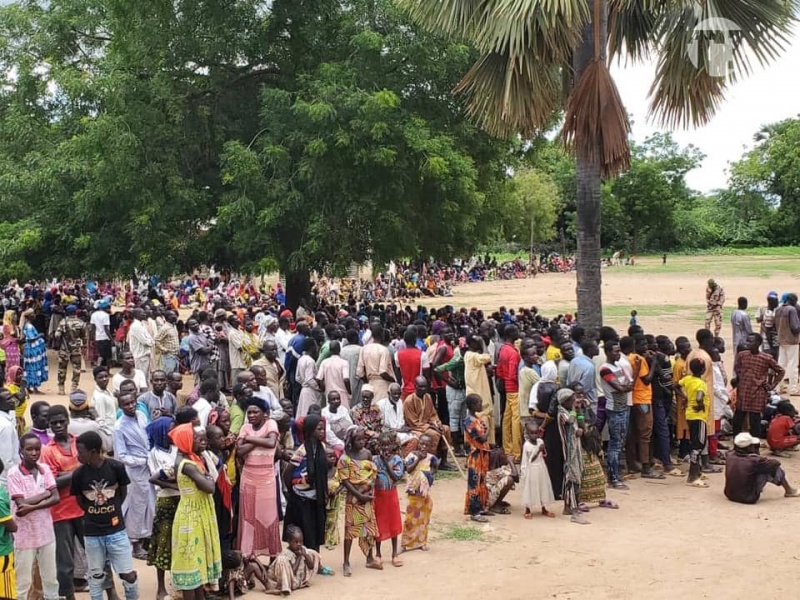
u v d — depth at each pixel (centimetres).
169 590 759
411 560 838
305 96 1783
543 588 750
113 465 688
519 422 1177
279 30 1912
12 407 814
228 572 738
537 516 983
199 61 1906
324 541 811
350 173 1750
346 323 1595
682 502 1027
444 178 1742
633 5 1259
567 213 9425
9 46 2327
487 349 1339
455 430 1255
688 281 5091
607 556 833
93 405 915
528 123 1280
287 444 968
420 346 1387
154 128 1781
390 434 834
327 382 1184
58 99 2245
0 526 623
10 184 1964
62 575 718
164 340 1583
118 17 1872
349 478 796
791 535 886
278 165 1739
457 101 1889
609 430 1094
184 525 683
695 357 1130
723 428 1302
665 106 1262
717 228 9931
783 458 1216
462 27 1224
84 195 1858
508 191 2298
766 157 9700
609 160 1204
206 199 1852
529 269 6975
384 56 1841
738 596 720
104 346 1975
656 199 9381
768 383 1241
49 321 2441
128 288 4078
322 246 1769
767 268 6031
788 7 1121
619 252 8088
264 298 3412
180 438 692
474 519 970
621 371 1088
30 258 2127
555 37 1115
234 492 783
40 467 680
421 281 4903
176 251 1866
